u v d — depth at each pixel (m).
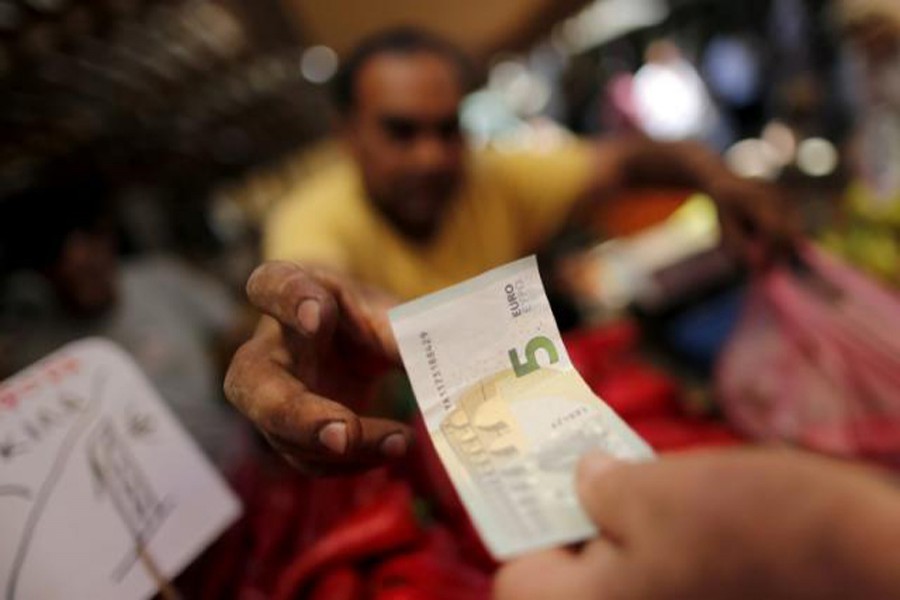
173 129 1.41
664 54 2.83
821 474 0.22
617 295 1.65
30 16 0.71
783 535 0.21
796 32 2.33
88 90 0.98
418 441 0.67
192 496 0.50
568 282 1.69
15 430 0.46
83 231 1.30
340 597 0.52
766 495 0.21
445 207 1.25
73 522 0.45
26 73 0.80
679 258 1.54
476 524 0.28
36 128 0.97
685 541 0.22
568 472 0.30
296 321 0.38
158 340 1.39
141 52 1.00
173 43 1.07
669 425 0.75
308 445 0.34
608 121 3.03
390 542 0.56
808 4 2.27
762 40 2.64
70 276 1.29
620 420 0.33
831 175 1.92
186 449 0.52
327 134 2.88
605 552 0.25
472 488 0.30
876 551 0.19
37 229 1.22
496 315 0.35
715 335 1.26
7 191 1.18
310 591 0.55
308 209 1.24
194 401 1.28
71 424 0.48
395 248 1.21
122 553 0.46
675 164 1.17
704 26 3.05
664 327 1.43
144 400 0.52
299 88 1.92
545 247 1.66
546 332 0.35
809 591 0.20
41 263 1.26
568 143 1.49
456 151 1.19
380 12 1.51
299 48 1.58
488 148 1.39
